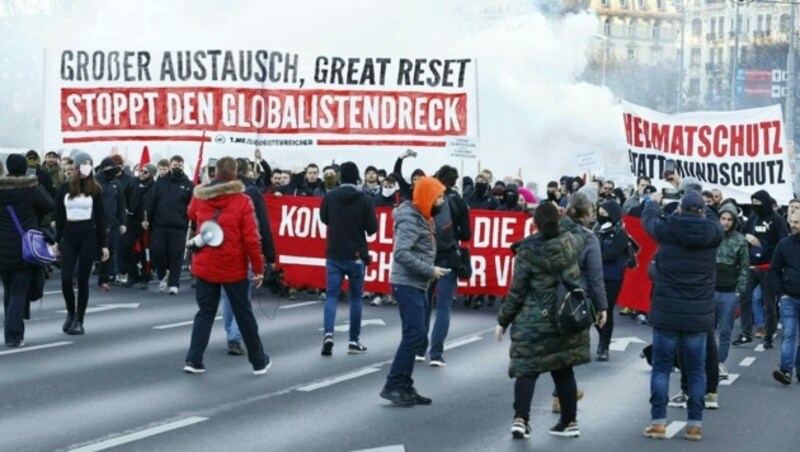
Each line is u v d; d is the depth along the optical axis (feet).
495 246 71.87
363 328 59.77
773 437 37.37
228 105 75.00
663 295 36.24
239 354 49.85
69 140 75.51
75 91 75.51
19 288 50.19
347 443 33.88
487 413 39.01
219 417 37.04
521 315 35.06
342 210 50.42
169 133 75.25
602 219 52.16
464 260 48.70
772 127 78.79
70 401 38.83
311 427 35.99
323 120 74.79
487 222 71.82
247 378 44.24
